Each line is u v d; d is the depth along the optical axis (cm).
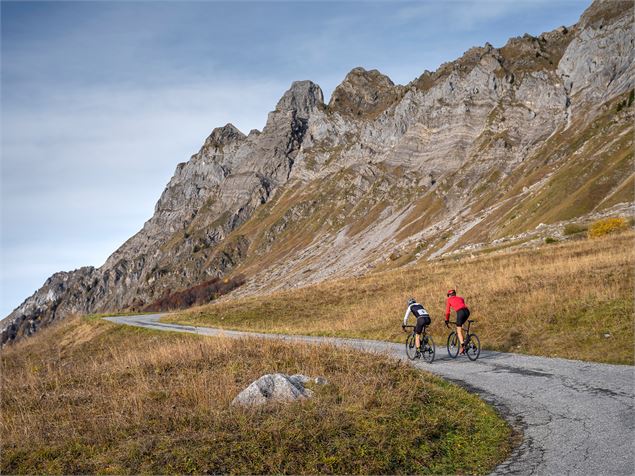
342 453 780
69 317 5944
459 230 15438
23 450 809
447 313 1788
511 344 1864
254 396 992
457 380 1395
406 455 807
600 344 1631
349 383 1119
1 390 1291
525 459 809
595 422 943
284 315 3931
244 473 720
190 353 1522
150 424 891
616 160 12150
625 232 4747
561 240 5612
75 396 1148
